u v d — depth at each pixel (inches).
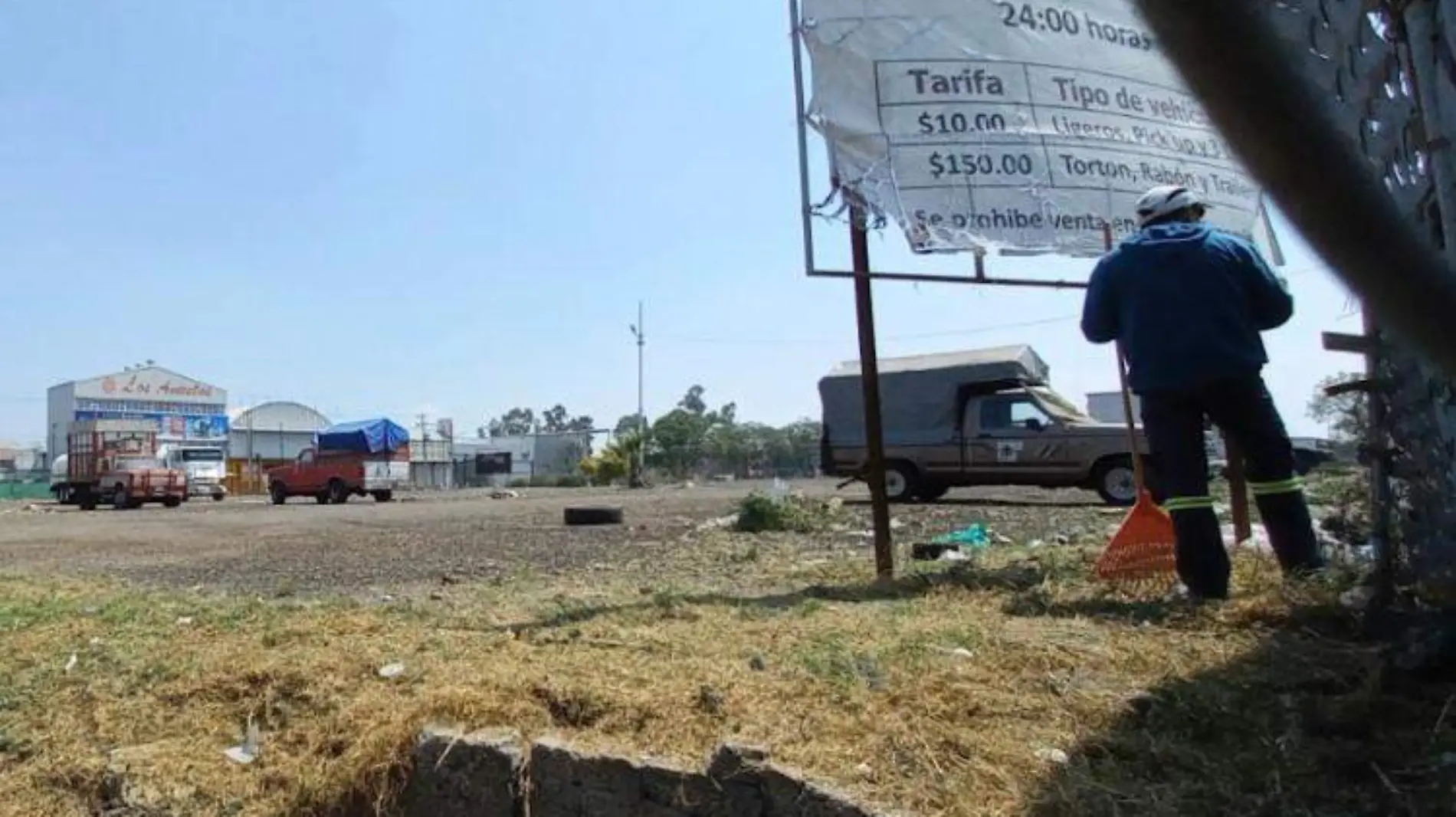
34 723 145.7
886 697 123.1
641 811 108.4
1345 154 45.3
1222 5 41.0
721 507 667.4
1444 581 132.9
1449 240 95.7
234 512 893.2
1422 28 98.9
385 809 119.8
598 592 219.0
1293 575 164.9
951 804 98.0
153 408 2662.4
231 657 160.6
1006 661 134.3
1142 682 123.9
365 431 1166.3
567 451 2657.5
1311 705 113.2
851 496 700.0
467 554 350.0
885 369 690.2
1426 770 97.0
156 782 128.3
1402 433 140.0
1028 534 343.6
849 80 221.6
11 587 263.4
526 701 128.3
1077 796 97.0
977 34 232.4
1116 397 824.3
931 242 220.5
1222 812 93.2
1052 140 233.9
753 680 131.7
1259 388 171.6
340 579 280.1
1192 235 174.9
